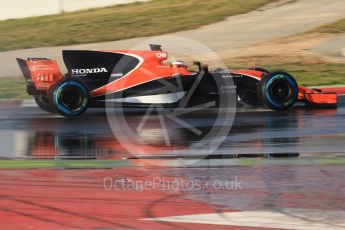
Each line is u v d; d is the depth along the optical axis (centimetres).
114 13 11481
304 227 1950
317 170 2734
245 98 4691
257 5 11700
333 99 4875
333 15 10594
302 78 7188
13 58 8706
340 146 3284
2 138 3656
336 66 7775
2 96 6309
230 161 2938
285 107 4678
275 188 2425
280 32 9681
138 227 1938
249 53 8469
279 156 3044
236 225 1966
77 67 4469
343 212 2108
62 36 10062
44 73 4469
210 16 10975
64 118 4544
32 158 3047
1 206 2166
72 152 3192
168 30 10156
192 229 1922
